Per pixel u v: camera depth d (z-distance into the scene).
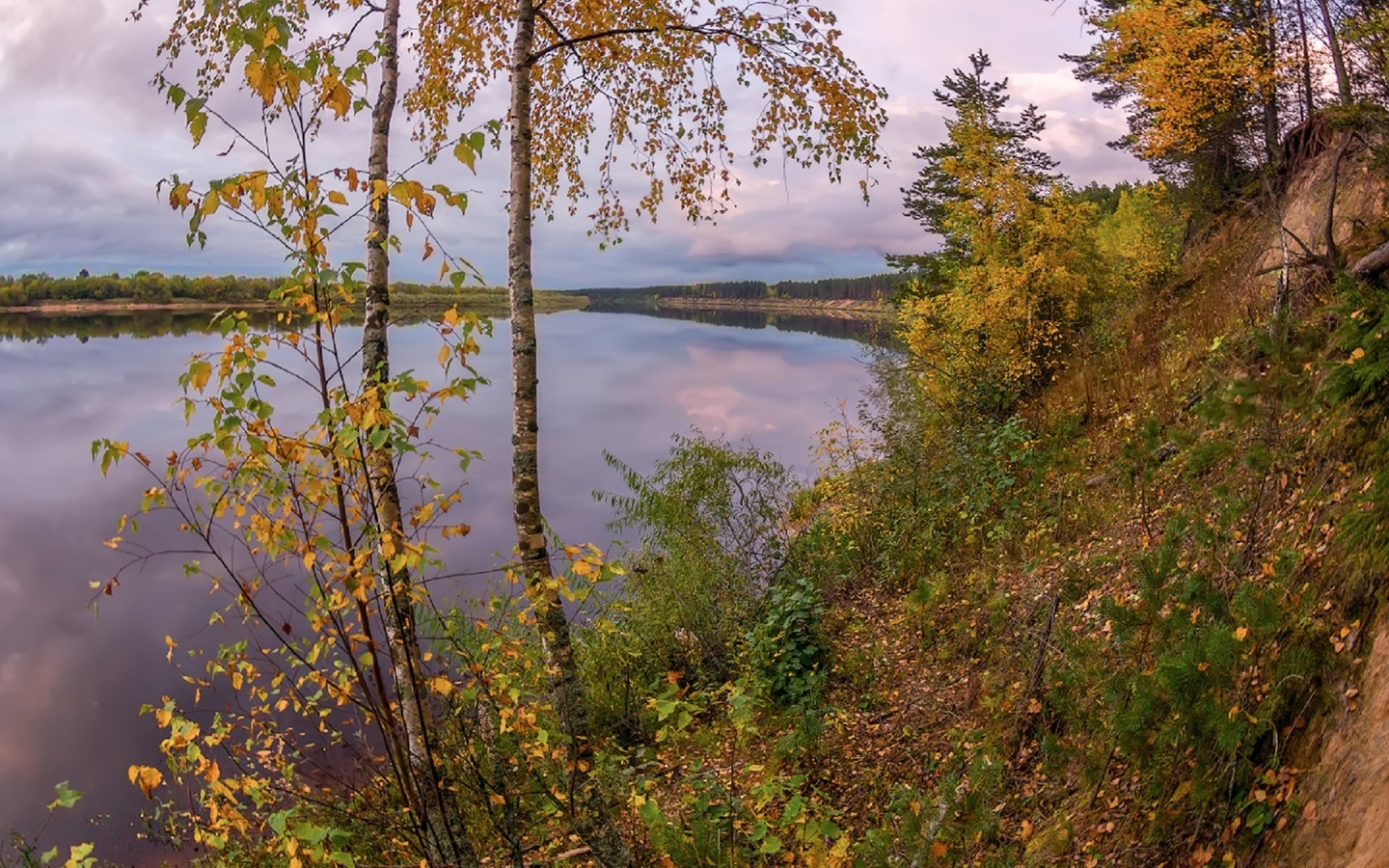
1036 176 12.99
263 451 2.48
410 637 3.20
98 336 61.66
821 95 5.66
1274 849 2.53
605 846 3.72
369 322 4.04
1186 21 12.00
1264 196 10.72
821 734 4.95
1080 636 4.55
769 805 4.62
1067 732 4.02
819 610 6.40
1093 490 6.85
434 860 3.24
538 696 4.09
